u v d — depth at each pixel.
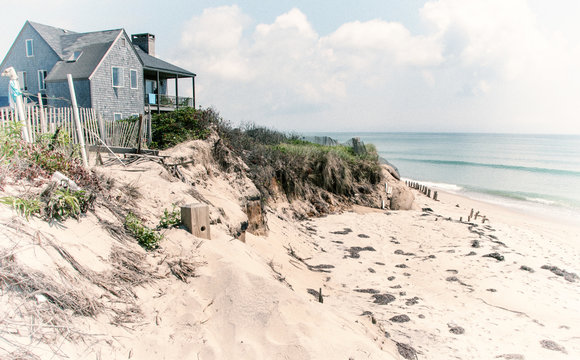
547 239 17.73
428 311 8.66
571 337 7.70
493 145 159.25
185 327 3.97
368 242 15.05
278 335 4.03
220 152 12.76
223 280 4.74
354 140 26.62
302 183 20.38
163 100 33.69
